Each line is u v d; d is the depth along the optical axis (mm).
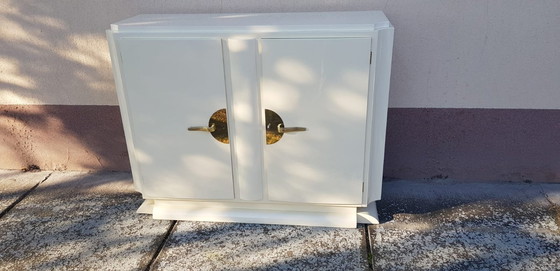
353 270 2176
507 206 2617
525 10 2451
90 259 2301
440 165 2873
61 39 2783
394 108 2742
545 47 2518
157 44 2152
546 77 2584
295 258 2262
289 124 2248
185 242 2402
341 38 2057
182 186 2480
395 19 2555
